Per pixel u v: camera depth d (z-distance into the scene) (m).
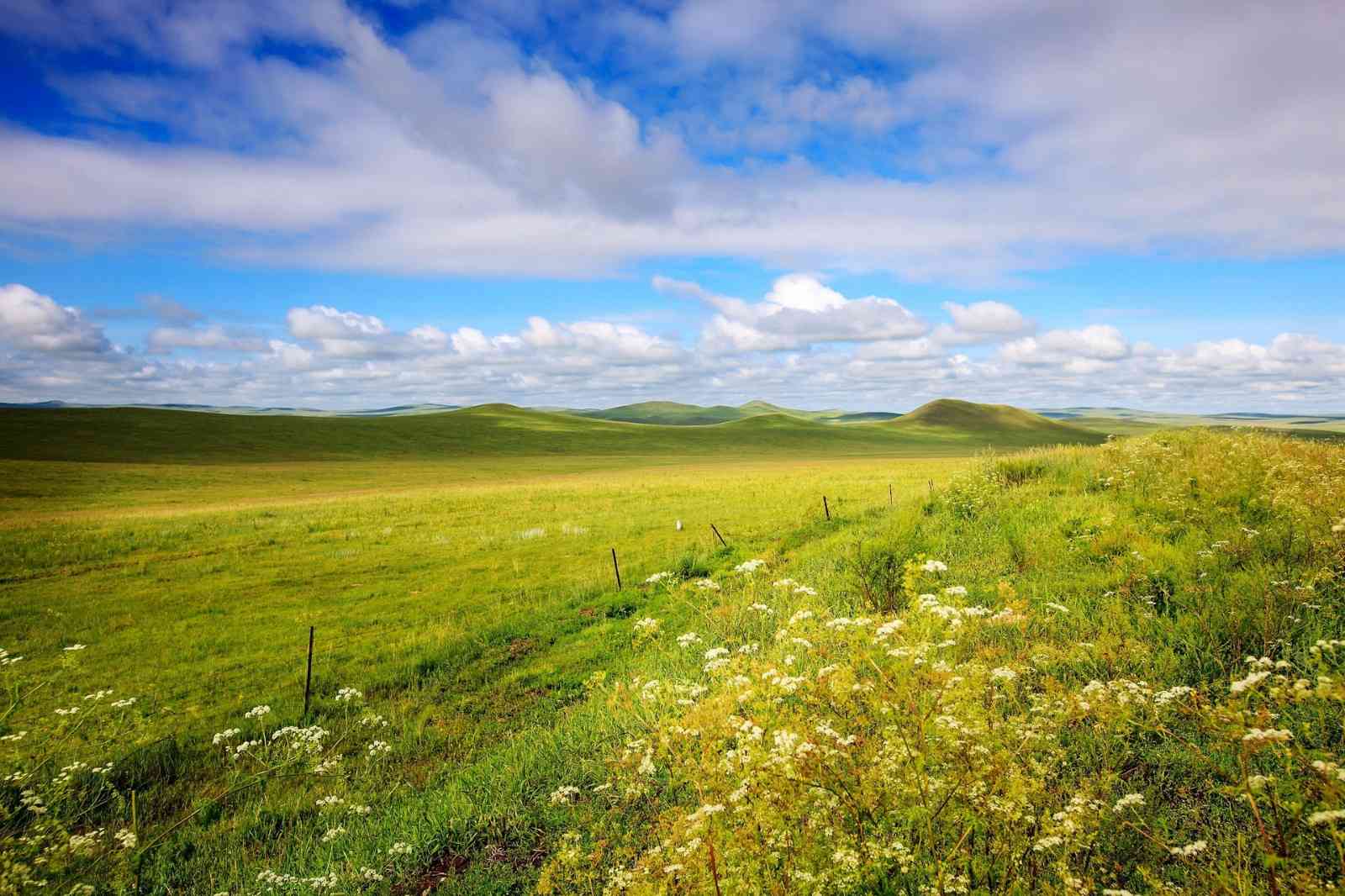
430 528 27.97
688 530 23.56
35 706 10.19
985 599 8.61
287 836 6.87
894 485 32.47
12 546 23.83
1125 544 9.36
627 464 92.69
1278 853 3.21
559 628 13.48
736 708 4.60
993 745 3.77
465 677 11.30
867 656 4.54
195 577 19.52
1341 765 3.42
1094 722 5.12
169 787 8.02
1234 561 7.86
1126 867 3.77
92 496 48.75
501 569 19.42
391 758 8.45
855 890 3.51
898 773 3.79
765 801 3.64
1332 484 9.09
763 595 11.54
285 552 23.02
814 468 67.00
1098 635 6.64
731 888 3.48
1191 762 4.51
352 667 11.94
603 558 19.88
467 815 6.35
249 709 10.28
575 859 4.78
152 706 10.23
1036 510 13.00
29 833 5.72
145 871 6.27
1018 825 3.59
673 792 5.68
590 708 8.70
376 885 5.58
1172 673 5.64
